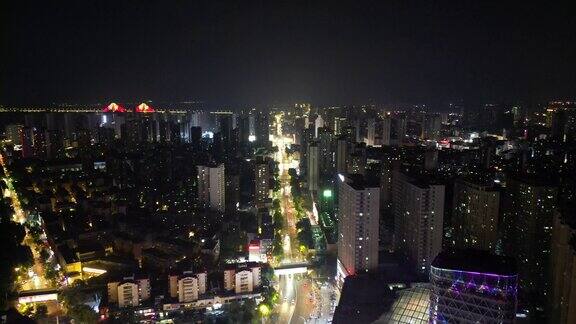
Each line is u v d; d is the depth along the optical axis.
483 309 181.88
